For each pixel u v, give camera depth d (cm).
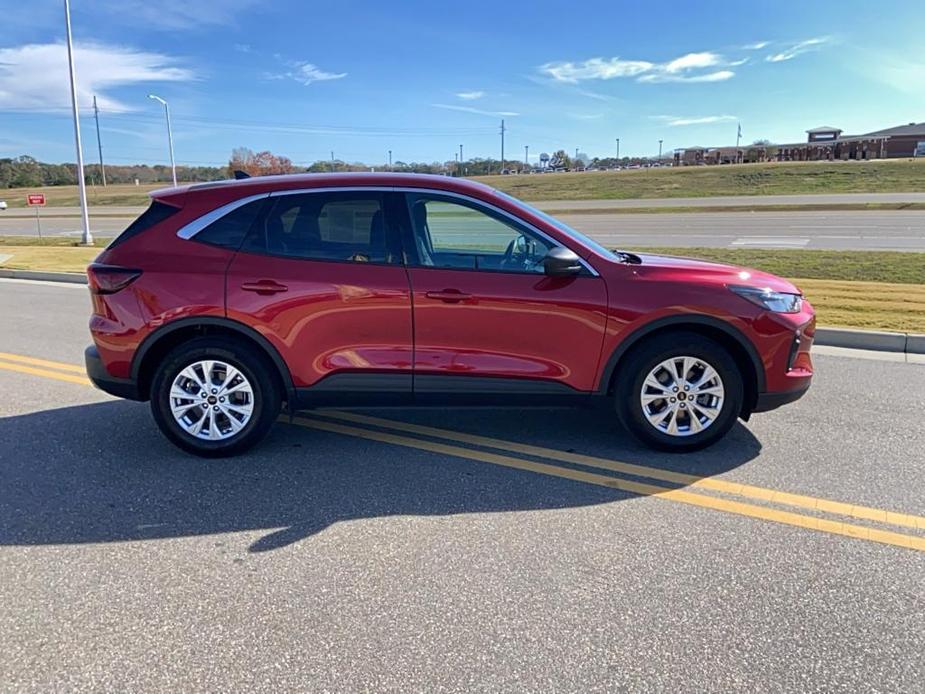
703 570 288
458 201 405
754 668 229
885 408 504
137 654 238
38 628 253
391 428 474
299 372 407
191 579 285
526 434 459
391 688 220
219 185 417
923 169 4644
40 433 466
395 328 399
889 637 244
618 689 219
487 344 400
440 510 347
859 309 822
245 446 419
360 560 300
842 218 2464
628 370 406
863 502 352
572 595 271
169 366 408
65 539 320
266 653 238
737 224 2380
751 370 407
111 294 406
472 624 253
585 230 2273
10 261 1590
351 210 404
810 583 278
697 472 391
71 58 2053
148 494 368
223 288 399
